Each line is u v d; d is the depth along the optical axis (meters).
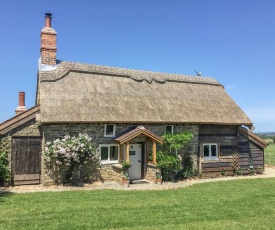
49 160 16.58
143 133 18.33
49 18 21.88
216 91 26.08
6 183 16.27
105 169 18.47
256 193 15.12
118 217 10.46
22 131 16.86
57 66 21.36
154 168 18.72
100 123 18.11
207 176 21.77
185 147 21.09
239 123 23.03
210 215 10.95
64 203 12.33
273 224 9.95
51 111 17.00
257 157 24.16
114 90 20.80
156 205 12.27
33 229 9.07
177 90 23.77
